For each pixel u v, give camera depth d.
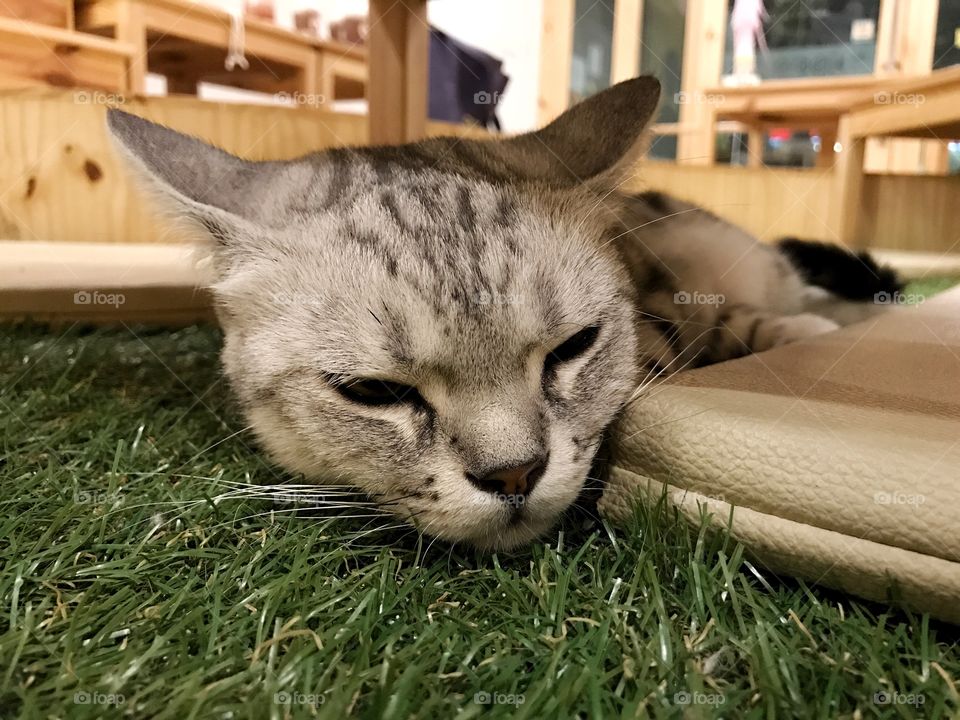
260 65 0.60
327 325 0.18
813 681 0.12
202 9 0.53
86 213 0.48
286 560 0.16
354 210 0.19
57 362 0.30
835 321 0.31
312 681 0.12
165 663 0.13
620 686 0.12
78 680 0.12
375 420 0.18
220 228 0.19
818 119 0.62
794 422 0.16
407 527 0.18
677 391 0.19
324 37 0.65
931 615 0.14
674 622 0.14
